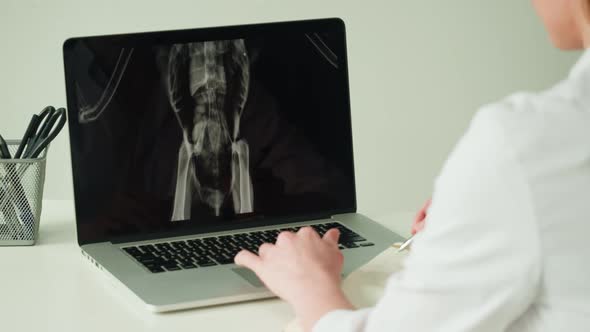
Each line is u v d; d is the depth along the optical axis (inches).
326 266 37.3
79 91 49.1
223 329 38.0
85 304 40.8
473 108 129.2
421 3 124.0
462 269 25.5
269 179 52.7
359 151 128.6
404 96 127.2
